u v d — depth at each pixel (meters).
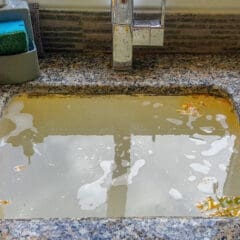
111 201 0.72
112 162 0.80
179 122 0.89
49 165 0.79
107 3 1.02
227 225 0.62
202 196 0.73
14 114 0.92
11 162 0.80
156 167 0.79
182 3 1.02
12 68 0.94
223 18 1.04
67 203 0.72
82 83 0.96
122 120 0.90
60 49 1.09
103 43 1.08
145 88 0.96
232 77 0.99
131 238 0.60
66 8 1.03
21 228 0.62
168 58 1.07
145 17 1.04
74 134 0.87
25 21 0.97
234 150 0.82
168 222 0.63
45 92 0.97
